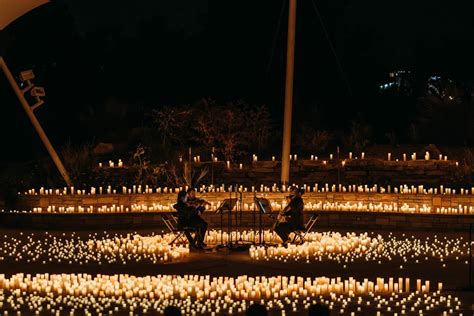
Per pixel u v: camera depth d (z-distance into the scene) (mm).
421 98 32375
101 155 28844
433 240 19141
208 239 19031
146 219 21641
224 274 14656
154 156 28125
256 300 12438
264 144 29266
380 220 21609
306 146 29016
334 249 17547
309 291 13008
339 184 24859
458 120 29656
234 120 28828
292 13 23703
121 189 25250
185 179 24844
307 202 23922
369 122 34500
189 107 30312
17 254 16953
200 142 29562
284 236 17969
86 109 33219
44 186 25625
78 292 12844
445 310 11539
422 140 30234
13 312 11570
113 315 11320
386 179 25781
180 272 14852
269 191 24641
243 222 22203
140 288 13242
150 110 33062
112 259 16328
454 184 24922
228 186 26250
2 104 31328
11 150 30922
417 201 23203
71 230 21219
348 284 13117
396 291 13078
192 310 11477
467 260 16078
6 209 23781
